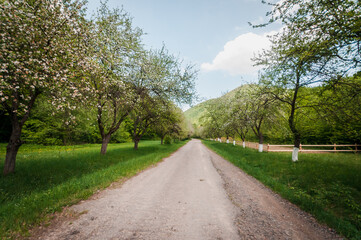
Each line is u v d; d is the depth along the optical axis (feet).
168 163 37.88
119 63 32.30
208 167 33.35
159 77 41.39
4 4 15.89
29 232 9.84
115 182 21.49
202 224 11.41
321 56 17.78
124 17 37.52
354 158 38.45
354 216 12.59
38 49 18.89
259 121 54.29
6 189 16.26
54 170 23.75
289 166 30.01
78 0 21.77
